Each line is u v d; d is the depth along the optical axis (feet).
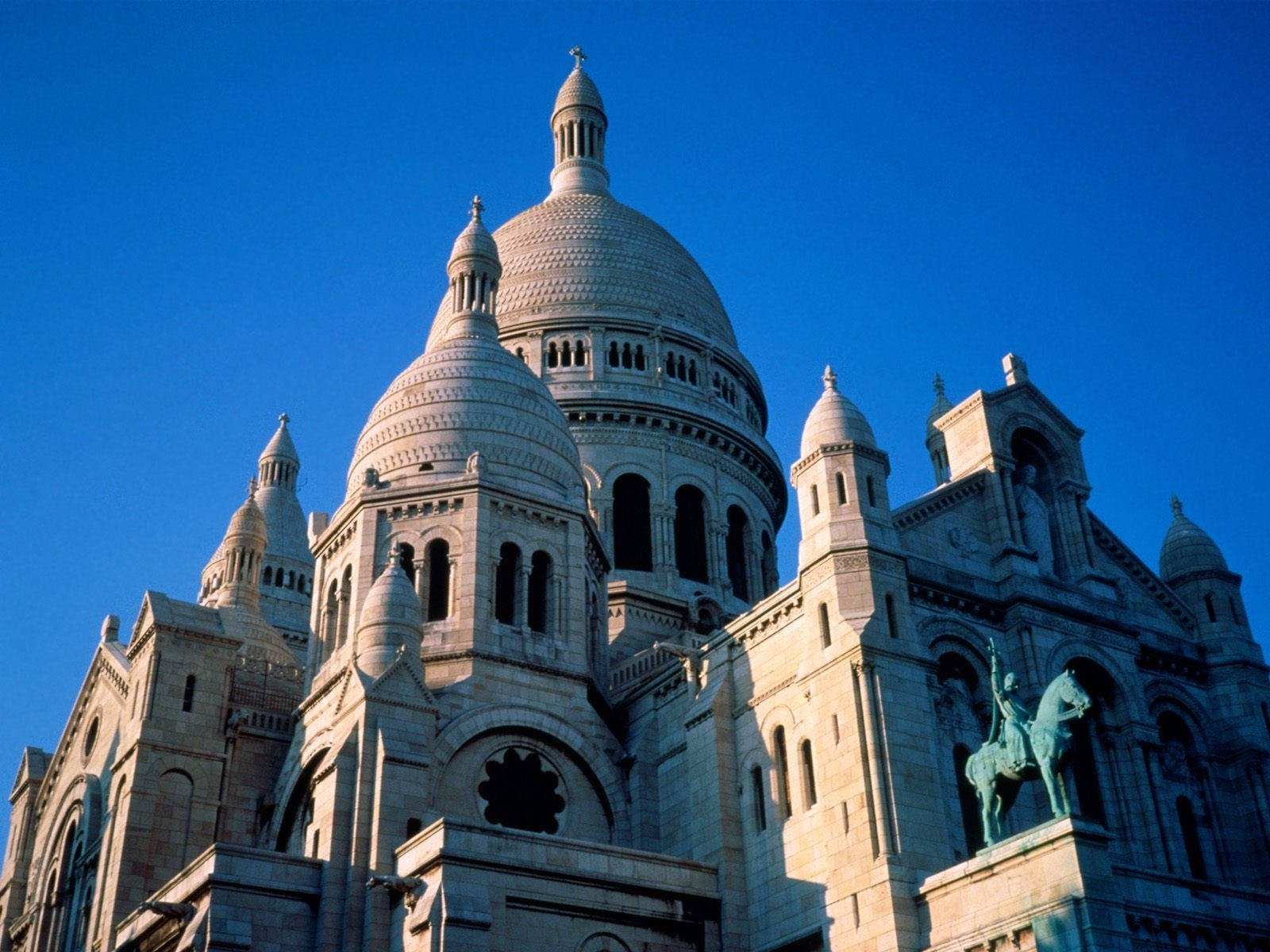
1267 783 191.31
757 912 170.09
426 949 150.20
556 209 310.65
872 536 173.37
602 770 194.18
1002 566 187.21
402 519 206.39
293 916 162.61
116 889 187.73
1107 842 140.05
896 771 159.02
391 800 170.19
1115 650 188.44
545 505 210.79
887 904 151.33
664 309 291.58
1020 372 206.59
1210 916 148.97
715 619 259.80
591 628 215.31
